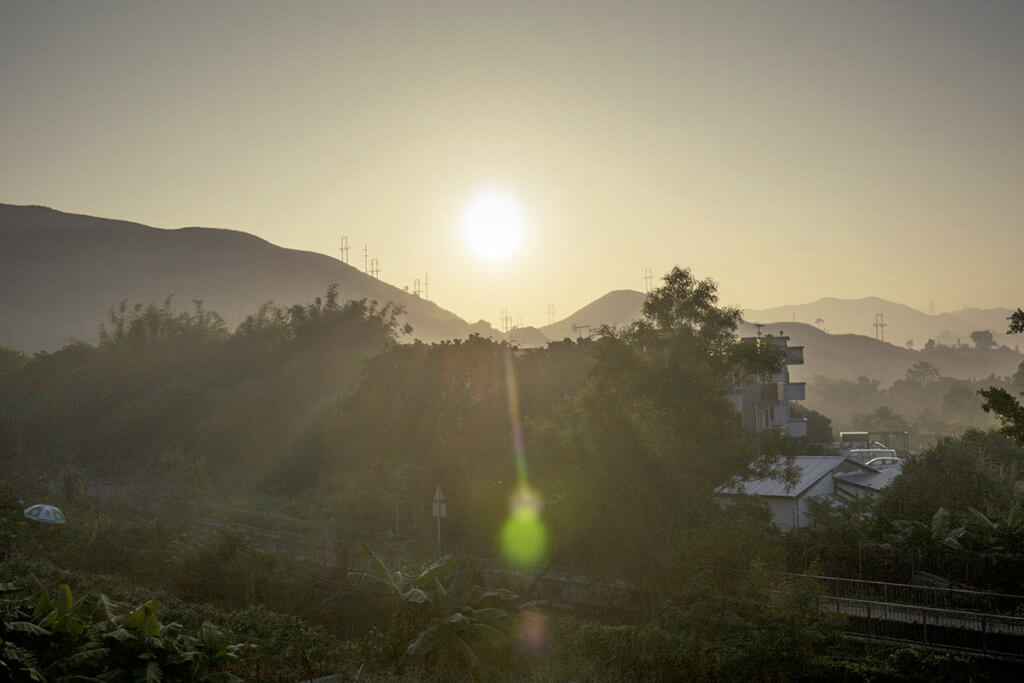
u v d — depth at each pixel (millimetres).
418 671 16672
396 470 37125
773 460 22844
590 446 22703
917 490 34406
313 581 25906
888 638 20000
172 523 35438
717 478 22359
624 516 21859
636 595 22562
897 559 25984
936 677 16938
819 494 39219
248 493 48500
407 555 29125
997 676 17953
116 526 33938
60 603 14086
